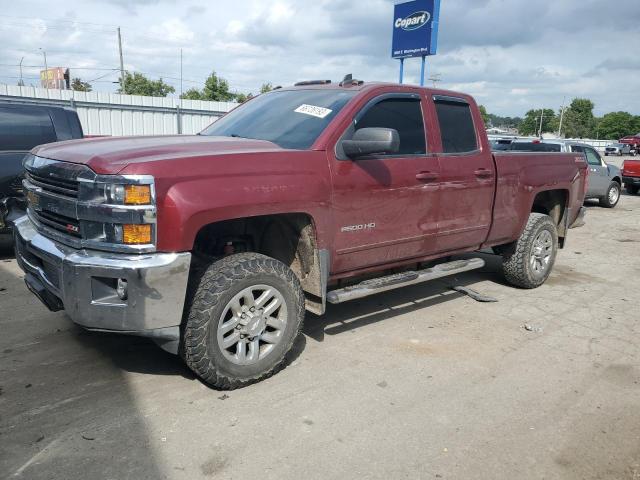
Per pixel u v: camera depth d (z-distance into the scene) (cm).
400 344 443
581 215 684
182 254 311
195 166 319
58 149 362
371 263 434
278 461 282
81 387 351
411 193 439
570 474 283
